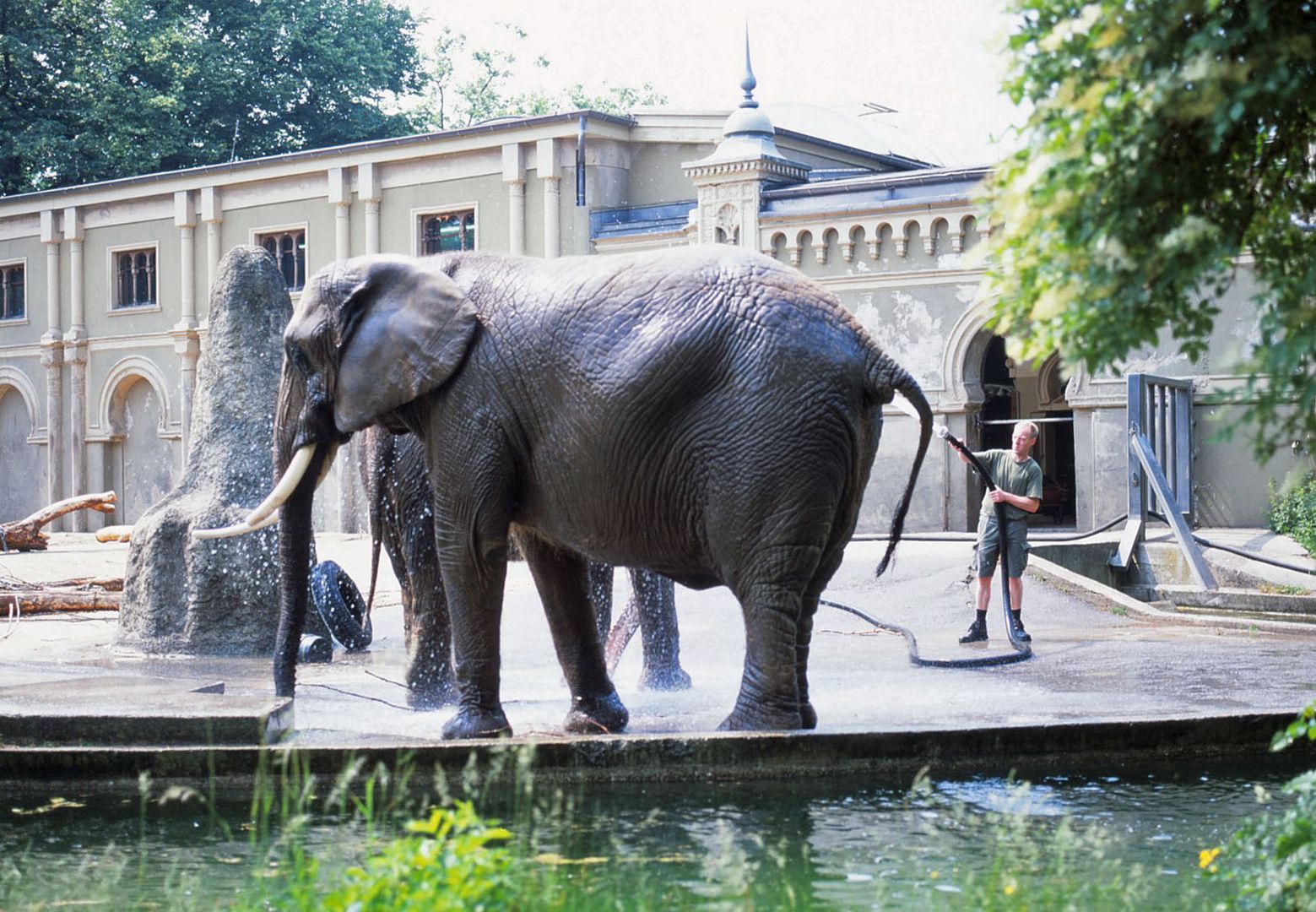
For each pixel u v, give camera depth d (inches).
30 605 710.5
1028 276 153.9
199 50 2174.0
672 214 1363.2
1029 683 424.5
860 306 1139.9
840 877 220.8
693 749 279.0
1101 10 149.3
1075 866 225.6
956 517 1104.2
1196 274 151.3
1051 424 1280.8
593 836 249.0
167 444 1680.6
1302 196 173.2
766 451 285.7
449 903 155.3
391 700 403.2
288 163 1537.9
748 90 1214.9
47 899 216.1
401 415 329.1
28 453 1796.3
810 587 304.2
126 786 279.7
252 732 304.8
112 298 1694.1
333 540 1173.7
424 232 1477.6
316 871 177.3
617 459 297.3
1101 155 150.1
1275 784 283.6
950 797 272.5
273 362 583.8
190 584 551.8
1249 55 147.4
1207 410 989.8
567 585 340.2
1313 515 827.4
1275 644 546.3
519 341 310.0
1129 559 765.3
